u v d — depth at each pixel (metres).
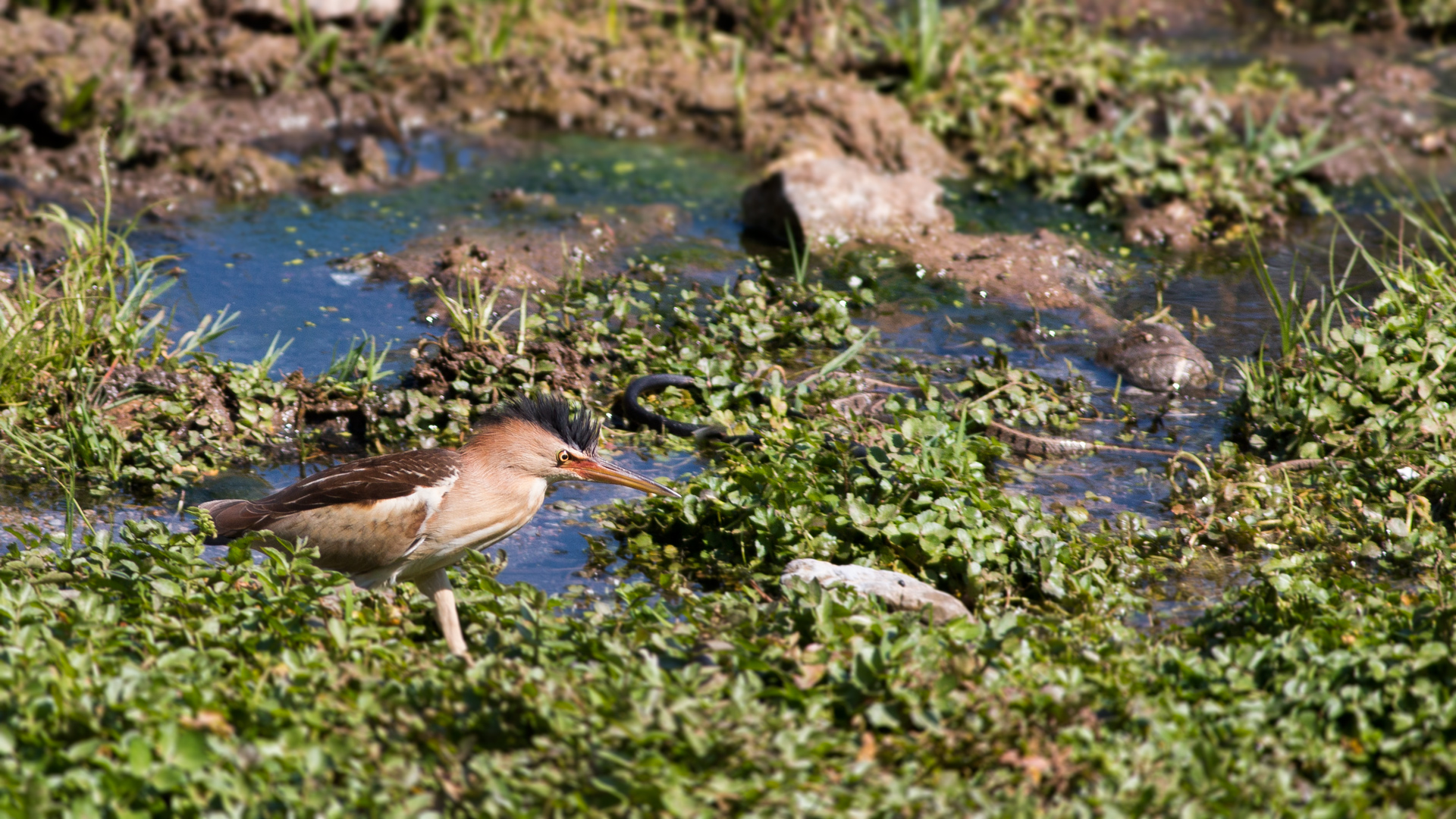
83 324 12.59
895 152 20.30
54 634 7.68
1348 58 24.94
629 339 13.87
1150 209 18.39
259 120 20.84
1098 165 19.17
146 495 11.20
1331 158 20.16
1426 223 18.06
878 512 9.85
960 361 14.16
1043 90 21.83
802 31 23.50
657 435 12.47
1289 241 17.61
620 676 7.29
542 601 8.55
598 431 10.05
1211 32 26.97
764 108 21.55
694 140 21.52
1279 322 15.04
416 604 9.02
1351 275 16.38
